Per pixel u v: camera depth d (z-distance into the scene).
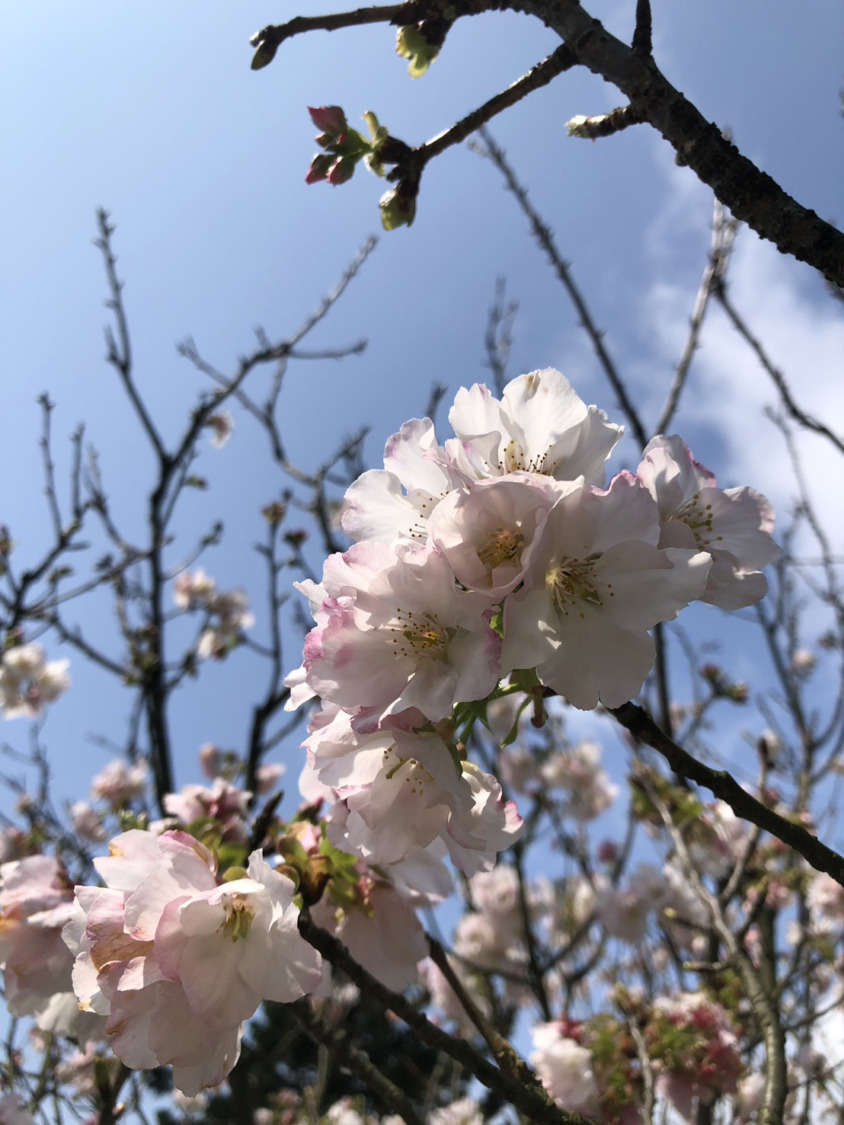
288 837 0.26
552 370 0.23
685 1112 0.40
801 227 0.21
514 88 0.27
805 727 0.62
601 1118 0.40
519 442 0.22
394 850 0.21
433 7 0.26
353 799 0.22
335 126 0.28
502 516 0.20
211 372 0.79
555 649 0.19
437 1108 0.79
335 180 0.28
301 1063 1.71
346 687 0.20
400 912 0.27
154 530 0.74
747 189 0.21
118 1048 0.20
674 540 0.22
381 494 0.22
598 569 0.20
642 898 0.56
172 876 0.21
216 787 0.33
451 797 0.20
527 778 0.89
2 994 0.31
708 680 0.70
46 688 0.94
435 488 0.22
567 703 0.20
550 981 0.75
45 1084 0.40
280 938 0.21
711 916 0.41
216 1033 0.20
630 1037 0.42
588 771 0.89
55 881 0.31
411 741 0.20
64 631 0.72
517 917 0.78
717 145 0.22
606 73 0.23
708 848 0.54
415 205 0.28
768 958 0.48
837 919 0.66
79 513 0.72
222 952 0.21
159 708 0.67
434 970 0.62
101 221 0.77
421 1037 0.24
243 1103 0.45
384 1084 0.27
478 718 0.21
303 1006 0.28
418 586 0.20
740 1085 0.46
